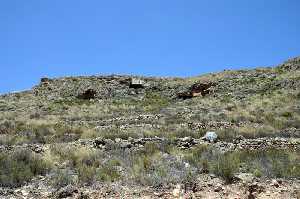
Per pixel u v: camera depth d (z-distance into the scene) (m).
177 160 17.45
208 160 17.56
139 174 15.42
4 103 49.03
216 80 53.06
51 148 19.12
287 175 15.95
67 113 40.88
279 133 26.02
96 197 13.51
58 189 14.09
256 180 15.25
